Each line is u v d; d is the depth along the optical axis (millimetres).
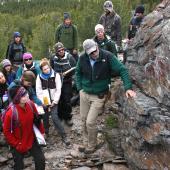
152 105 5770
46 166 6762
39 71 7703
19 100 5488
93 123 6734
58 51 7883
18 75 7766
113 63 6445
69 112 8141
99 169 6531
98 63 6473
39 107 6840
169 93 5488
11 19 30531
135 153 6094
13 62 10289
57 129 7484
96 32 7570
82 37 15047
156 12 6871
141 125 5828
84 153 7039
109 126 7320
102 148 7113
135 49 6961
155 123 5480
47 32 17891
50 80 7379
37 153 5812
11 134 5621
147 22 6879
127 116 6414
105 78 6613
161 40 6000
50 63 8047
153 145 5648
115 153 6871
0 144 7477
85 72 6617
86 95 6809
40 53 17469
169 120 5219
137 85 6660
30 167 6777
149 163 5715
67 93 7926
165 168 5316
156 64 5898
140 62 6613
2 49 16750
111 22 9227
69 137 7789
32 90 6832
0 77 7258
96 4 15906
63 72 7879
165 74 5594
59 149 7352
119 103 6996
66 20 10062
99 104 6688
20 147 5652
